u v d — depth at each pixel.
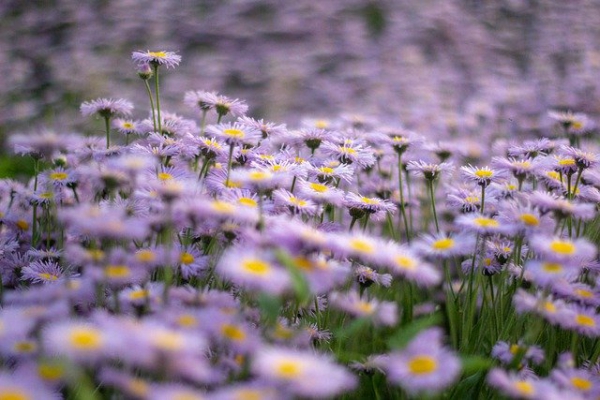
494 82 1.80
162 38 1.98
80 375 0.98
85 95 1.69
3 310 1.03
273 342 1.04
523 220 1.11
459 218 1.12
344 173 1.21
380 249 1.06
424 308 1.25
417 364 0.97
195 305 1.07
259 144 1.27
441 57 1.94
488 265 1.21
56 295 1.06
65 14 2.01
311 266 1.02
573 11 2.18
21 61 1.84
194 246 1.17
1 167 1.53
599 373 1.11
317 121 1.40
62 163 1.28
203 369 0.95
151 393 0.95
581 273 1.20
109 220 1.03
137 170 1.08
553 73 1.86
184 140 1.25
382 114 1.64
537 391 1.01
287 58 1.85
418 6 2.12
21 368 0.99
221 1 2.09
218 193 1.16
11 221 1.26
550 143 1.32
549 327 1.17
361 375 1.12
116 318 1.01
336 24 2.02
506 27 2.13
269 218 1.09
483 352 1.18
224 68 1.82
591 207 1.11
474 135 1.59
